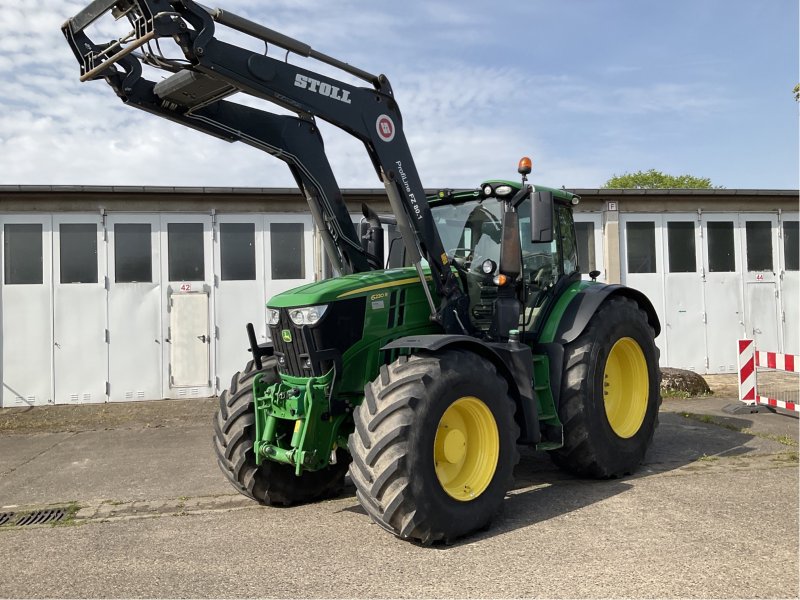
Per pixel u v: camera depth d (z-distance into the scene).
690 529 3.81
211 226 10.77
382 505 3.60
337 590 3.10
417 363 3.87
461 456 4.01
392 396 3.73
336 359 4.21
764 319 12.57
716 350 12.38
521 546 3.65
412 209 4.62
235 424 4.68
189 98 4.25
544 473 5.48
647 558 3.37
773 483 4.81
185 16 3.72
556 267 5.50
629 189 11.95
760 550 3.45
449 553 3.59
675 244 12.30
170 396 10.61
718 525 3.87
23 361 10.30
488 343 4.52
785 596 2.90
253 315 10.88
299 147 4.92
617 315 5.36
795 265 12.73
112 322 10.51
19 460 6.73
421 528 3.60
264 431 4.41
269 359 4.92
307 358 4.25
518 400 4.54
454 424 4.05
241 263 10.86
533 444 4.61
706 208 12.40
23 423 8.98
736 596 2.91
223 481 5.58
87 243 10.50
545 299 5.34
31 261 10.37
